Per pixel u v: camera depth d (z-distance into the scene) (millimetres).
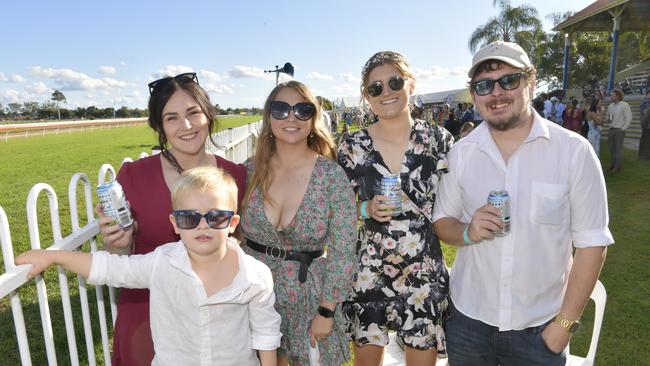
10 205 8234
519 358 1952
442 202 2176
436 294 2264
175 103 1994
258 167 2117
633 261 5023
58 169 14156
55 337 3518
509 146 1925
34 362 3227
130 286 1756
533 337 1911
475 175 1995
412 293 2270
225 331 1776
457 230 2041
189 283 1708
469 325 2043
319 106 2160
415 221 2258
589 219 1803
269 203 2094
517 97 1793
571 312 1827
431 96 34875
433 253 2293
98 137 33344
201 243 1683
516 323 1909
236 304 1772
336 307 2154
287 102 2041
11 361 3225
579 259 1836
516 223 1867
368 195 2312
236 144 10008
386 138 2322
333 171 2076
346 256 2041
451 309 2193
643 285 4406
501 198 1785
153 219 1988
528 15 30891
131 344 2006
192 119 2033
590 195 1783
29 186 10812
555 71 37688
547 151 1829
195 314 1743
